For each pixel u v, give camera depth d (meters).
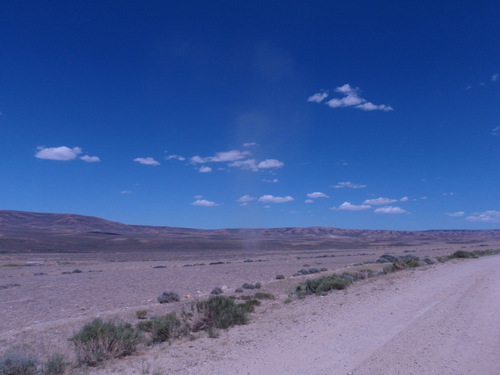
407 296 18.64
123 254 113.19
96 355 10.86
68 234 197.25
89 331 11.48
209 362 9.78
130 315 19.62
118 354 11.47
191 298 25.64
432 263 41.03
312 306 18.23
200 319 14.94
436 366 8.59
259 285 30.12
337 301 19.02
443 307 15.43
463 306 15.52
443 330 11.74
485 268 33.28
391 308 15.70
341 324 13.25
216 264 63.91
